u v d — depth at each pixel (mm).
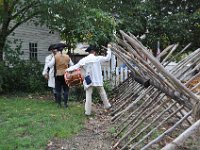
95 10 12344
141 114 6828
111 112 9367
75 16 12672
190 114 4887
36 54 19625
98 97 11195
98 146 6445
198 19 17703
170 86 5070
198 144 6090
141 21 17328
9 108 9852
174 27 17578
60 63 10070
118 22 13773
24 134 7129
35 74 13742
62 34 15195
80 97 11586
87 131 7457
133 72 9180
